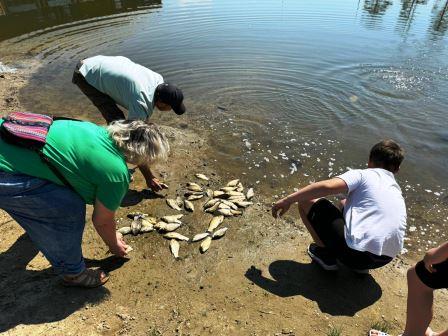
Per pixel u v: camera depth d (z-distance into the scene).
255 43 10.18
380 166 3.32
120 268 3.46
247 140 6.00
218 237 3.94
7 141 2.53
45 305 2.99
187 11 13.55
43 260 3.45
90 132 2.66
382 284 3.50
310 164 5.49
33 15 12.71
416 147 5.96
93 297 3.12
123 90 4.02
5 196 2.55
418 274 2.61
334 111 6.94
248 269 3.58
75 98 7.29
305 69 8.62
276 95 7.45
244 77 8.16
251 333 2.93
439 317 3.21
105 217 2.94
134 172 5.02
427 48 10.30
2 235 3.72
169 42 10.13
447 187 5.11
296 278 3.50
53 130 2.62
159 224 4.01
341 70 8.67
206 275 3.47
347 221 3.14
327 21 12.46
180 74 8.20
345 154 5.75
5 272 3.28
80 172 2.61
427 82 8.27
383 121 6.67
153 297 3.20
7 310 2.91
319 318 3.10
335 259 3.50
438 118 6.84
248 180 5.09
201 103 7.09
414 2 15.91
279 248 3.86
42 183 2.58
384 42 10.61
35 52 9.50
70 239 2.82
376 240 2.98
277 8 14.25
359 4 15.30
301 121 6.60
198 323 2.99
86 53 9.33
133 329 2.89
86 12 13.24
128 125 2.80
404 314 3.21
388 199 3.08
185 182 4.91
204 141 5.93
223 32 11.06
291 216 4.38
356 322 3.09
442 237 4.28
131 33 10.89
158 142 2.81
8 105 6.89
